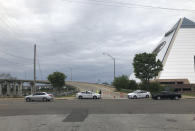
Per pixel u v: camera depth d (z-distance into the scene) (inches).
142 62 2261.3
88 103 1163.9
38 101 1445.6
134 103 1144.8
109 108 879.1
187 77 3649.1
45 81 4704.7
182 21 4635.8
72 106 980.6
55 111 785.6
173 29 4680.1
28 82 3725.4
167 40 4539.9
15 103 1242.0
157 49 4714.6
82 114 687.7
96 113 714.8
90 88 3937.0
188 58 3944.4
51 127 469.7
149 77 2271.2
